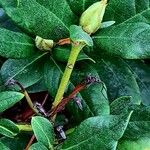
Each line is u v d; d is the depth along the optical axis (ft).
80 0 1.29
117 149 1.26
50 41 1.30
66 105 1.30
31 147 1.16
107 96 1.43
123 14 1.34
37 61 1.35
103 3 1.21
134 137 1.26
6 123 1.19
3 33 1.26
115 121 1.14
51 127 1.20
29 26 1.26
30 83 1.34
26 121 1.37
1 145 1.17
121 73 1.44
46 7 1.25
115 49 1.27
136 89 1.44
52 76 1.33
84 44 1.23
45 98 1.44
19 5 1.22
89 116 1.28
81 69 1.34
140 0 1.33
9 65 1.34
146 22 1.33
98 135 1.15
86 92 1.29
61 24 1.28
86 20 1.23
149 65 1.62
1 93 1.17
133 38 1.25
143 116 1.31
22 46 1.29
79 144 1.17
